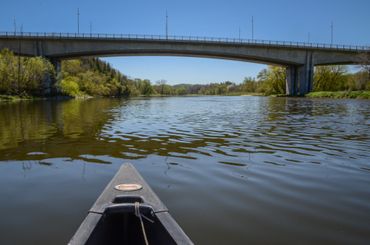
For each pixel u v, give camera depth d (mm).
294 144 9750
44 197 5078
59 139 10523
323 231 3961
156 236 3180
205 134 11750
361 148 9141
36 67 53969
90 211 3357
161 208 3527
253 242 3688
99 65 155250
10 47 59094
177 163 7270
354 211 4570
